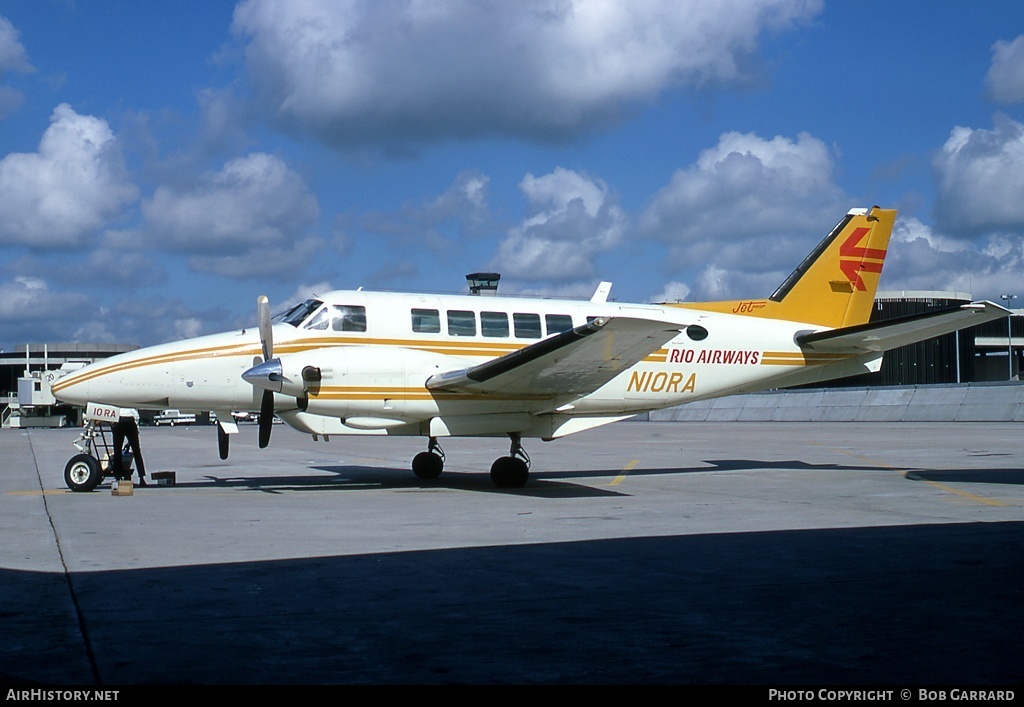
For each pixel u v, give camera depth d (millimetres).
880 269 18844
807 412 51969
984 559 8039
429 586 6984
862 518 10828
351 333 15195
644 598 6578
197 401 14977
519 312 16266
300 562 7984
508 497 13680
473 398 15078
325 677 4801
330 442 33844
